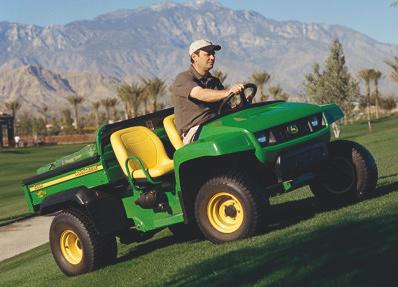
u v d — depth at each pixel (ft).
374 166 23.85
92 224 25.67
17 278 33.19
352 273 14.57
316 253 16.93
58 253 26.94
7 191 120.98
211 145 21.12
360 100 179.42
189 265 20.42
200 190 22.12
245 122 22.11
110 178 25.31
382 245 16.11
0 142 386.32
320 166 23.63
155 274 21.16
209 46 23.79
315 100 162.50
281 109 22.99
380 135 128.77
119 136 25.05
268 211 21.34
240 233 21.57
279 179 21.75
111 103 392.06
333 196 24.71
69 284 24.57
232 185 21.38
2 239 56.03
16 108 408.87
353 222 19.67
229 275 17.44
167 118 25.86
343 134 176.45
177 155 22.08
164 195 24.04
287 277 15.62
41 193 28.09
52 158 227.40
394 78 191.83
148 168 25.16
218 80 25.25
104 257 25.79
